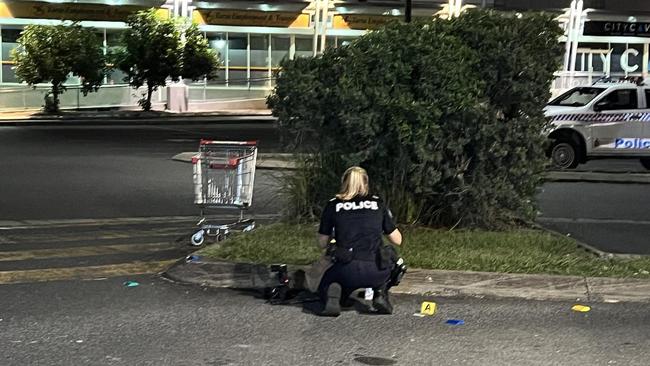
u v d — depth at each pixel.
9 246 8.91
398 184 9.14
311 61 8.99
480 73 8.98
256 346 5.57
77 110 34.19
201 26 37.78
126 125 29.20
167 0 36.94
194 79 33.00
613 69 42.12
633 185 15.22
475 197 9.09
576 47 41.00
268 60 39.19
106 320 6.16
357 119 8.54
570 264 7.65
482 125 8.73
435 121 8.62
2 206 11.79
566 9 40.72
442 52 8.60
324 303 6.47
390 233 6.45
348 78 8.60
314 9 39.41
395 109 8.47
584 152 16.66
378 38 8.84
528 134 9.12
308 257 7.75
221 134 25.84
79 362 5.18
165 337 5.76
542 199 13.06
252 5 38.31
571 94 17.53
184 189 13.80
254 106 39.03
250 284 7.28
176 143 22.33
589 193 13.95
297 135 9.38
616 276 7.33
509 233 9.11
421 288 7.07
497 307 6.69
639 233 9.98
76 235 9.62
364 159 8.80
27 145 20.95
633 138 16.55
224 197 9.05
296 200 9.59
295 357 5.34
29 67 29.88
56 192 13.20
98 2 35.28
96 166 16.75
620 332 6.03
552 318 6.39
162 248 8.88
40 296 6.84
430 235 8.79
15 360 5.20
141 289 7.13
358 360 5.30
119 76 35.88
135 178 15.06
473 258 7.75
